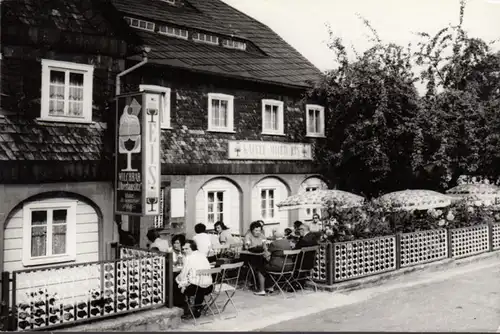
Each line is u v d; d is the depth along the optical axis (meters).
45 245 11.75
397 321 9.95
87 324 8.55
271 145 19.42
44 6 12.13
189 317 9.98
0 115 11.27
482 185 19.27
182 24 19.38
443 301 11.62
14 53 11.59
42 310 8.27
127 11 17.80
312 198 15.08
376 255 13.54
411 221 15.89
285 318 10.00
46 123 12.03
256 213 19.22
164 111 16.30
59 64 12.23
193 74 17.12
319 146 21.45
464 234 16.91
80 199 12.32
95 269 11.91
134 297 9.34
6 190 11.06
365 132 20.11
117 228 12.83
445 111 20.00
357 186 21.73
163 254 9.75
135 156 12.03
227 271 13.05
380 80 19.52
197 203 17.25
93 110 12.84
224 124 18.33
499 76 20.98
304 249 11.79
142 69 15.69
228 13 24.11
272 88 19.92
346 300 11.52
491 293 12.45
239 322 9.70
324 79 20.36
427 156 20.22
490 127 19.88
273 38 23.98
